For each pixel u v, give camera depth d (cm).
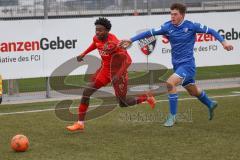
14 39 2778
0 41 2748
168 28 1992
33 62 2827
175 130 1980
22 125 2153
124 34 2989
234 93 2908
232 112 2328
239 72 3634
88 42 2927
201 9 3331
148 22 3030
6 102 2805
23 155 1652
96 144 1784
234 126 2038
